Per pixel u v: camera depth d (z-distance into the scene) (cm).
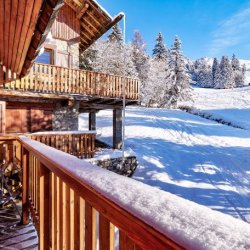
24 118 1441
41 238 327
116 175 165
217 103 5444
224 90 7800
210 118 3962
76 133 1208
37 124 1475
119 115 1703
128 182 146
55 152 281
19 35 510
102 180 156
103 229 156
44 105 1498
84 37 1781
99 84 1466
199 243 76
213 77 10312
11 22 470
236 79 10625
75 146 1205
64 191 254
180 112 4022
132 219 109
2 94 1238
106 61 3403
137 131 2608
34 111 1467
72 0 1539
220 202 1148
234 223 86
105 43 3600
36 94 1302
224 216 92
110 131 2466
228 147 2233
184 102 5128
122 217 123
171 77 4688
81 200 204
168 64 4791
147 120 3138
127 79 1575
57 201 280
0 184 652
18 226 481
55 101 1527
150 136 2473
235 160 1817
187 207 103
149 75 4606
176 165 1670
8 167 666
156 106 4697
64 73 1372
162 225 92
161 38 5453
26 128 1444
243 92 6794
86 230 185
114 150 1599
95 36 1692
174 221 92
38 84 1297
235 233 78
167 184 1356
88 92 1431
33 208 430
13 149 670
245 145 2342
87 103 1655
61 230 259
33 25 437
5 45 623
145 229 102
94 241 176
